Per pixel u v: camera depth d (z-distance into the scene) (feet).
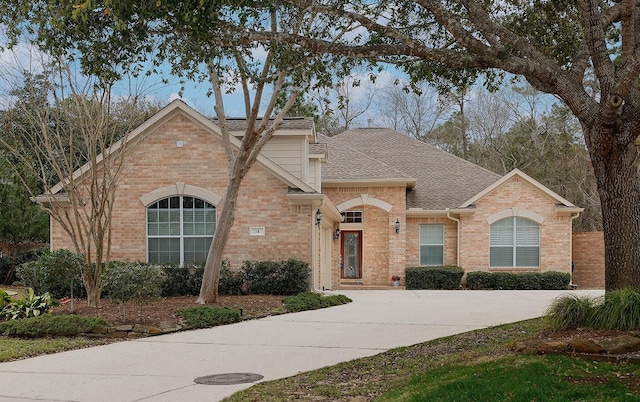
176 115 62.08
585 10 32.55
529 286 78.74
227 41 32.68
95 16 31.45
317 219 61.93
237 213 61.41
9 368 29.71
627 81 28.94
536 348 27.71
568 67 43.32
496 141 145.59
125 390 25.03
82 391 24.99
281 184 61.21
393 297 60.75
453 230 85.66
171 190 61.77
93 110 52.21
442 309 49.47
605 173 31.83
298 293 56.29
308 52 37.73
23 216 76.69
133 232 61.93
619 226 31.42
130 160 61.87
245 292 58.29
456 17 36.60
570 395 21.08
